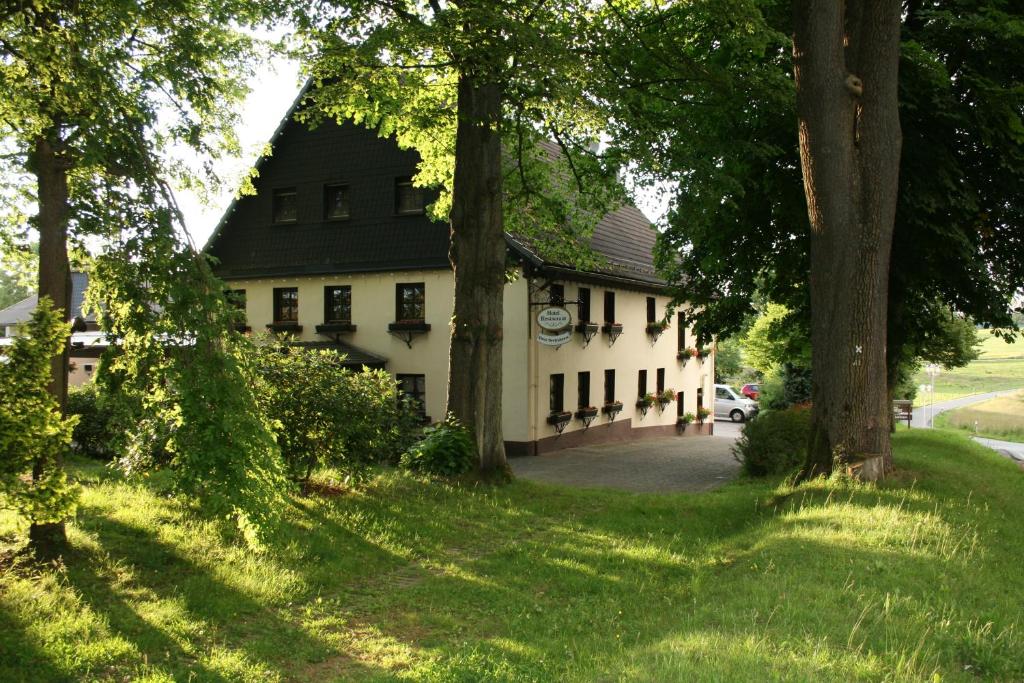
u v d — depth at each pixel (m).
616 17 12.64
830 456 10.14
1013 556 7.14
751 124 14.25
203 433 5.74
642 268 27.48
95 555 6.81
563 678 4.69
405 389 22.22
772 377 36.16
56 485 5.65
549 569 7.80
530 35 10.01
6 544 6.73
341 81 12.69
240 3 9.29
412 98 13.71
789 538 7.50
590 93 11.23
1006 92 11.96
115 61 6.23
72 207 6.00
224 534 7.88
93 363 25.98
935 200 12.52
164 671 4.85
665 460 19.80
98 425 13.95
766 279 17.77
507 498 11.48
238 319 6.32
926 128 13.16
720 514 10.59
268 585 6.64
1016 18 12.22
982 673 4.29
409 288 22.34
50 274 6.46
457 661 5.12
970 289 14.63
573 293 22.83
